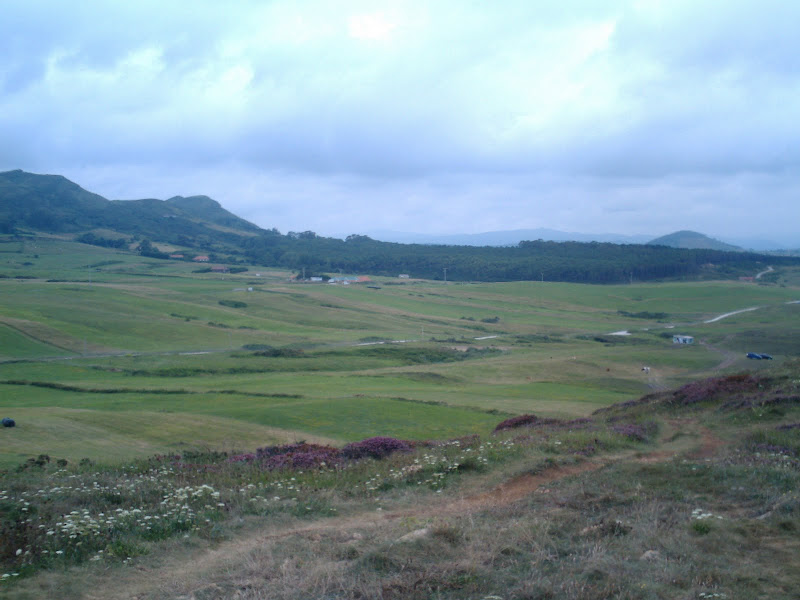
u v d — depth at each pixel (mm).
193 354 81750
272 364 74812
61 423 34188
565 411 43219
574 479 13484
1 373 62312
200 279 172750
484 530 9688
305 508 12195
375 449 20281
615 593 7305
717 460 14750
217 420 37312
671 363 78750
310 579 8008
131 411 40906
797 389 23359
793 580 7555
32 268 174750
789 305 142250
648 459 16219
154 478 15953
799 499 10477
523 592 7309
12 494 14000
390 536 9773
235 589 7930
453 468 15250
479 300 158875
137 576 8883
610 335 110875
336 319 122062
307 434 34594
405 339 104562
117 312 107250
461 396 51219
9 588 8375
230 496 13320
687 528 9469
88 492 14016
